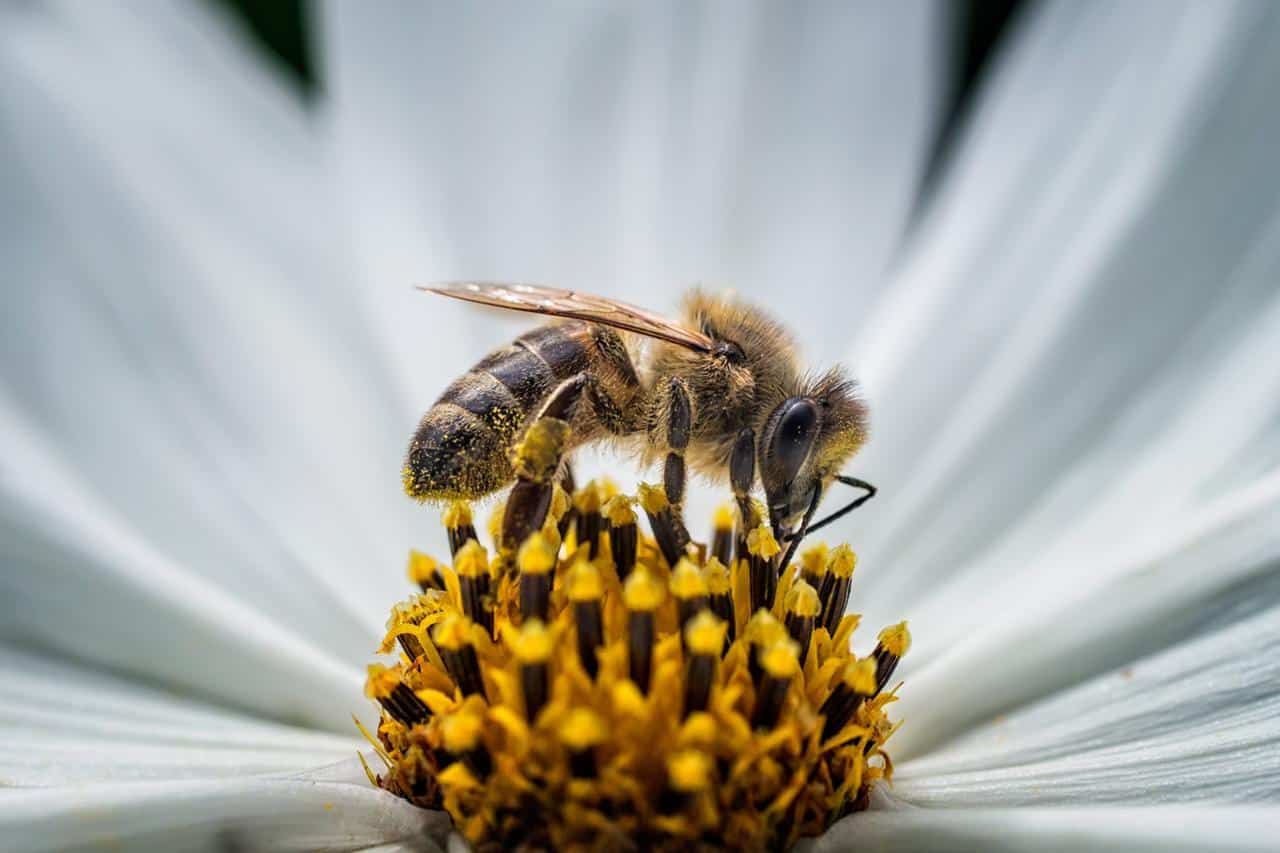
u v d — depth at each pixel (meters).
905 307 0.09
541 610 0.07
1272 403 0.08
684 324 0.08
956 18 0.10
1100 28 0.09
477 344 0.09
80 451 0.09
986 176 0.09
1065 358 0.09
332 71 0.10
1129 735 0.08
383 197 0.09
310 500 0.09
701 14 0.10
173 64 0.10
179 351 0.09
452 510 0.08
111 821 0.07
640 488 0.08
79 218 0.09
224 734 0.08
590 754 0.07
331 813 0.07
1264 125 0.09
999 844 0.07
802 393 0.08
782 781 0.07
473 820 0.07
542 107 0.10
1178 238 0.09
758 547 0.07
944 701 0.08
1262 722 0.08
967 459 0.09
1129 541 0.08
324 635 0.09
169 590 0.08
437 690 0.07
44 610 0.08
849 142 0.10
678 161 0.10
